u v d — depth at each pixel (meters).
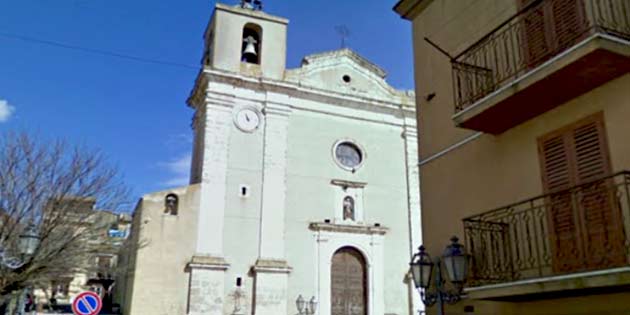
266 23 30.59
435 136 11.83
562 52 8.30
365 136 30.80
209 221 26.12
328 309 27.11
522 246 9.12
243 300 25.67
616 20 8.36
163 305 24.25
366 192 29.73
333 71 31.30
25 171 17.28
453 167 11.12
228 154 27.52
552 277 7.68
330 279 27.67
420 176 12.01
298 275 27.09
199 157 28.17
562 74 8.19
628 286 7.15
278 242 27.00
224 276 25.62
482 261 9.57
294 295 26.73
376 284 28.28
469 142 10.84
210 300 24.98
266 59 29.86
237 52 29.38
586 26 8.67
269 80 29.14
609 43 7.65
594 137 8.40
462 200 10.71
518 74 9.77
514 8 10.42
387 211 29.83
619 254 7.45
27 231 15.40
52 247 17.02
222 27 29.47
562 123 8.97
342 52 31.83
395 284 28.73
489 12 11.07
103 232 19.52
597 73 8.16
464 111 9.69
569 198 8.40
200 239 25.73
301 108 29.84
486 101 9.24
